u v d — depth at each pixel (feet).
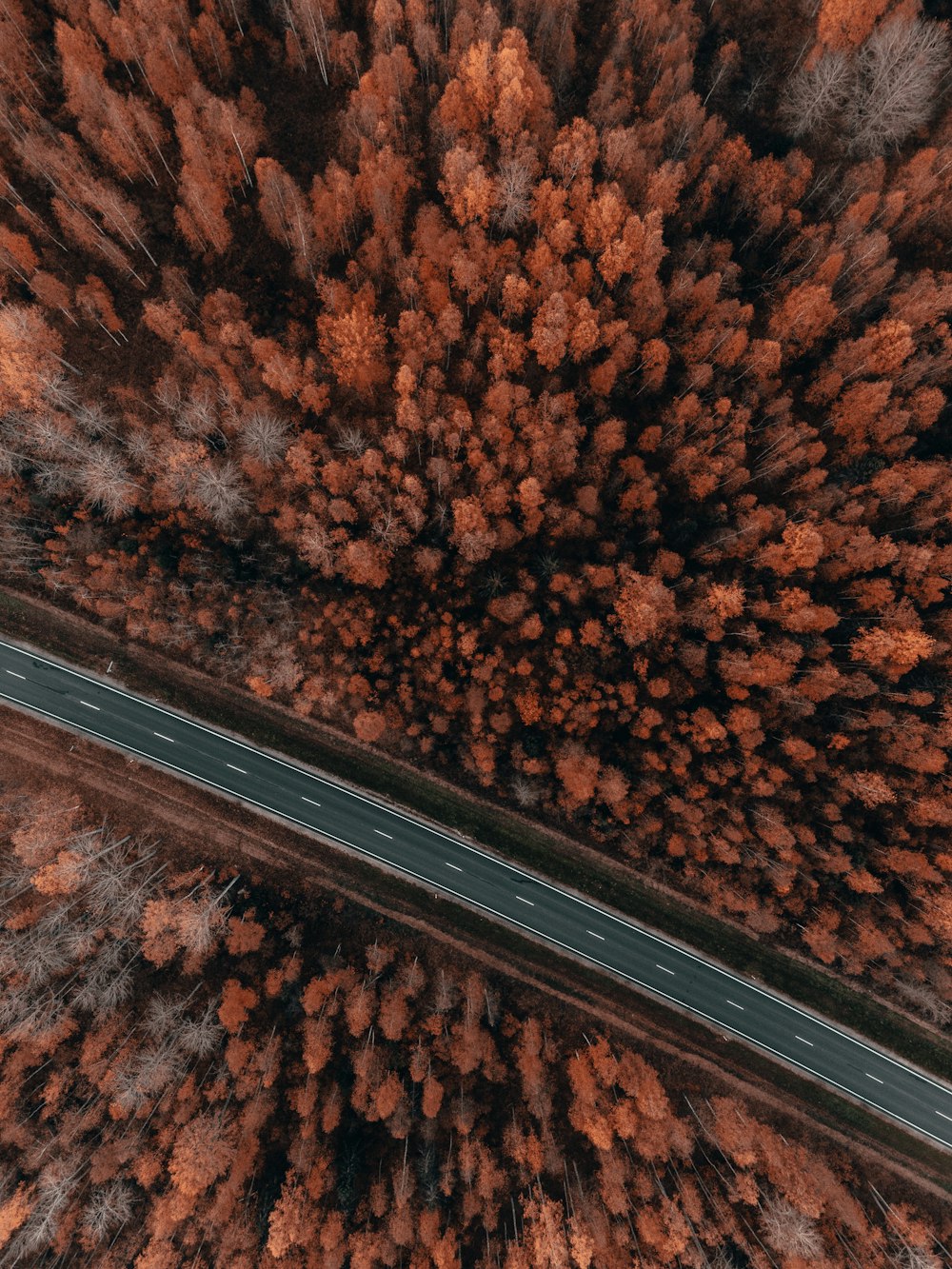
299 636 233.55
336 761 241.96
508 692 231.09
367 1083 207.31
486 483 220.02
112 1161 201.05
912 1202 230.48
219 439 230.48
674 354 230.48
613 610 231.50
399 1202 202.18
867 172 221.46
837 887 231.09
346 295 218.38
